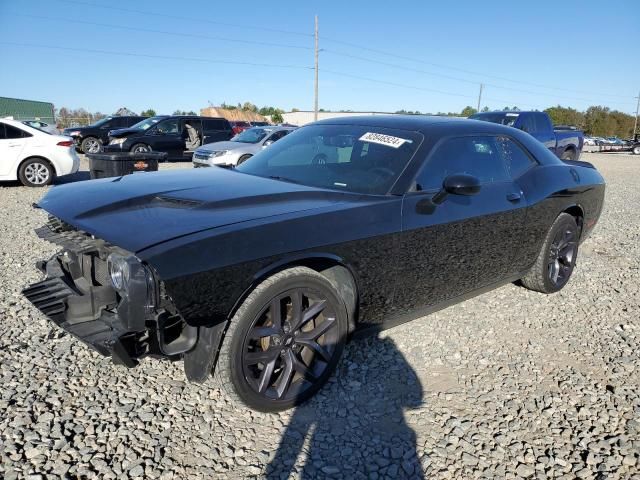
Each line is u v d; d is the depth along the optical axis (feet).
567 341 12.23
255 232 7.93
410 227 9.91
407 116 12.98
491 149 12.62
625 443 8.46
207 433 8.17
